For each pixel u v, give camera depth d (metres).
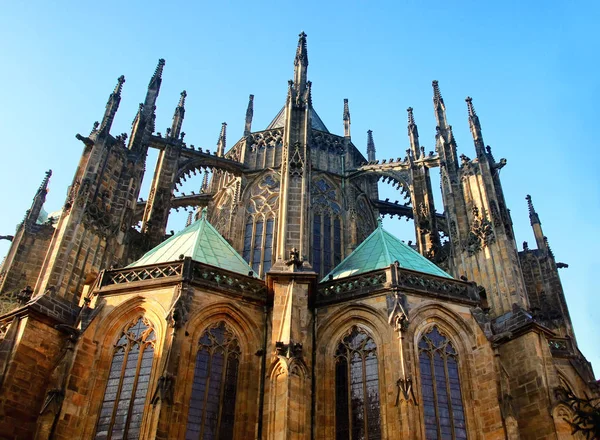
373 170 77.00
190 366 45.53
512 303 55.88
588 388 57.75
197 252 53.66
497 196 64.12
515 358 51.06
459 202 66.50
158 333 46.66
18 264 71.19
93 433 43.38
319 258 71.38
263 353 48.41
